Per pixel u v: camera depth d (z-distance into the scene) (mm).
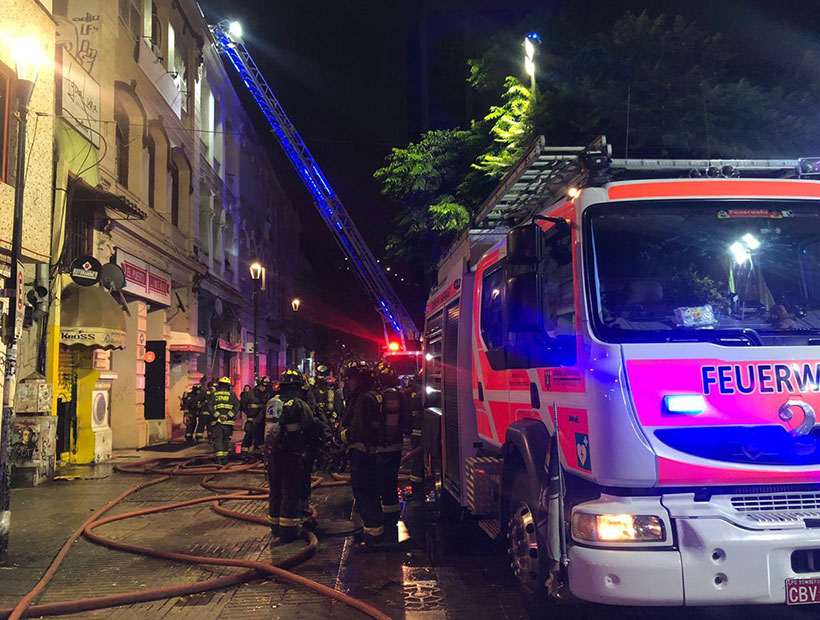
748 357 3875
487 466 5613
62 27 14773
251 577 5758
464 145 17641
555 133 10914
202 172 25328
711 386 3820
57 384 12727
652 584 3668
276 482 7320
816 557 3760
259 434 7465
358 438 6832
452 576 5883
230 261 30750
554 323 4457
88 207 14844
